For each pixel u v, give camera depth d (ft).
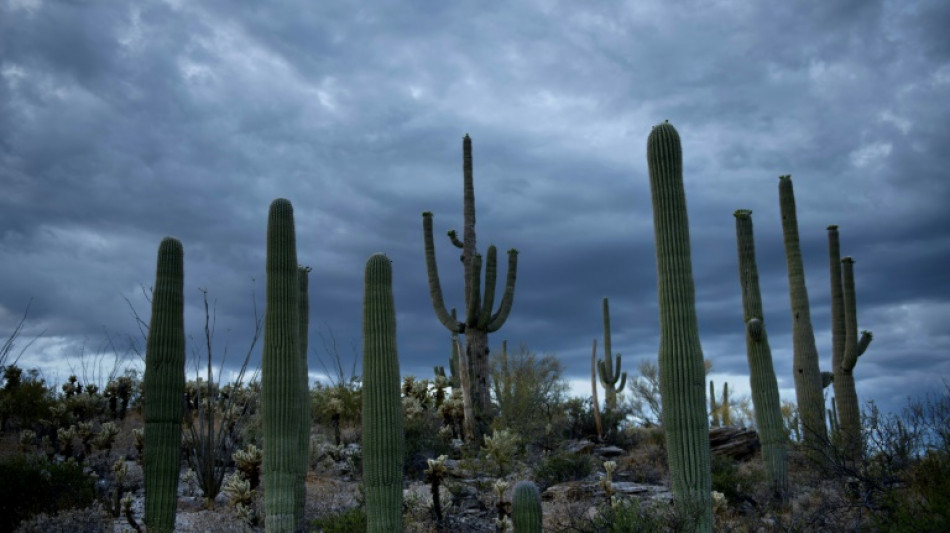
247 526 37.04
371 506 29.58
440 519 38.17
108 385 63.26
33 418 56.08
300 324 39.99
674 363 28.91
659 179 30.48
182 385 35.60
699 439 28.37
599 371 94.89
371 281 31.22
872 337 56.44
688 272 29.63
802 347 51.78
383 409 30.01
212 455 43.80
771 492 42.52
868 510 32.96
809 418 44.32
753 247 48.24
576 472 49.47
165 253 36.29
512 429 59.88
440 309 63.67
